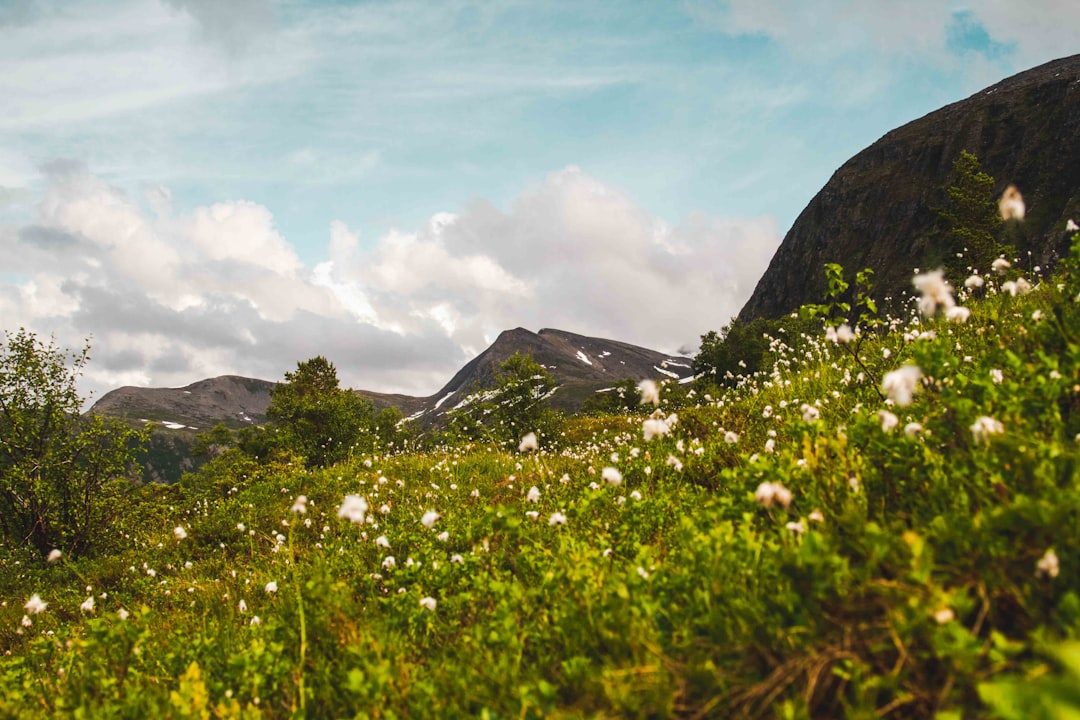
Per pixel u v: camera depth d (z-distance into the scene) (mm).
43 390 14211
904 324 9898
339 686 3545
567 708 2553
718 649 2666
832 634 2439
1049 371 3656
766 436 6770
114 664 4566
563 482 7750
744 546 3133
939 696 2053
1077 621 1932
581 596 3371
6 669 5363
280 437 31328
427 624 4121
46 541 13750
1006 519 2436
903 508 3361
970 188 40438
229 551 11023
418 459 15633
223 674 4215
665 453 7852
